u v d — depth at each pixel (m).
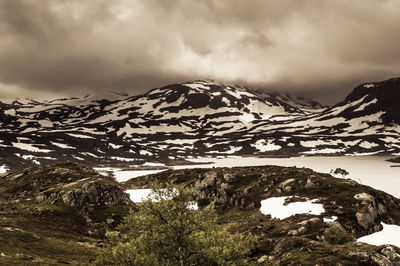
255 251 85.06
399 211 134.75
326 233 95.06
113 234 42.19
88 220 132.88
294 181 163.00
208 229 41.22
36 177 199.12
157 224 39.38
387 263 60.22
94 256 87.25
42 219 123.88
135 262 36.41
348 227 109.50
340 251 65.31
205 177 196.38
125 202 150.12
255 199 157.75
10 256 68.31
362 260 61.09
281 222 119.25
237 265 40.03
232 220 141.88
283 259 69.81
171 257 37.81
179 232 38.44
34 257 72.44
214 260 37.66
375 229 112.62
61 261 74.88
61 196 143.62
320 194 144.62
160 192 41.44
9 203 153.75
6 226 100.31
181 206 40.25
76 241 106.25
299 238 77.38
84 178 186.62
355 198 128.75
